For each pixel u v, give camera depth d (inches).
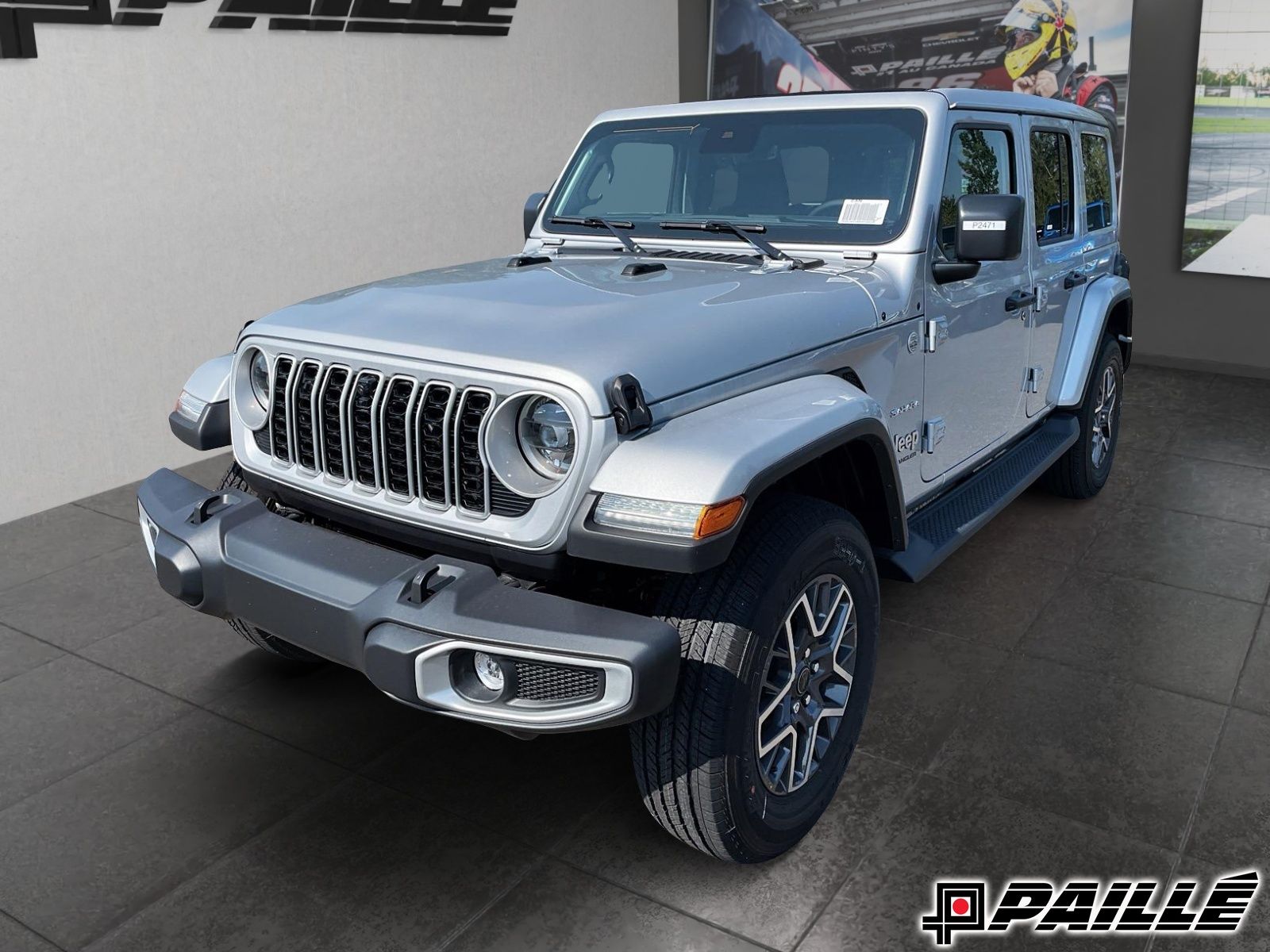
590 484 81.7
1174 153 271.6
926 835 100.0
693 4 329.7
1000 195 112.2
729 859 93.0
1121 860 95.8
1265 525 175.5
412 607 79.4
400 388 90.5
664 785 87.7
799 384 97.3
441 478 89.4
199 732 120.0
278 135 217.6
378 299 103.3
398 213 246.5
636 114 144.7
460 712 79.0
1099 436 190.1
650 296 99.3
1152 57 269.0
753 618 85.3
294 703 126.0
